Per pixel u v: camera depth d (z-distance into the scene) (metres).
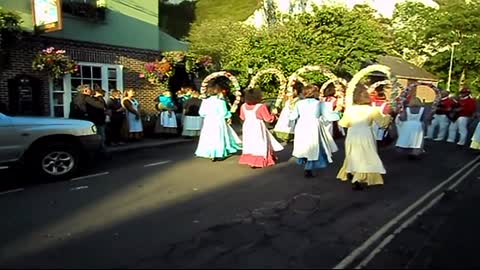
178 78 16.06
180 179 8.36
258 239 5.17
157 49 16.58
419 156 11.94
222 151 10.12
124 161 10.31
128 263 4.48
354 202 6.86
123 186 7.80
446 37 48.56
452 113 15.02
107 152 11.43
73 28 13.79
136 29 15.76
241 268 4.36
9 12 11.29
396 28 52.84
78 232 5.40
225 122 10.32
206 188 7.65
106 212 6.23
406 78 39.41
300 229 5.54
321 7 24.44
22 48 12.41
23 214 6.15
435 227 5.71
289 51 20.72
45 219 5.93
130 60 15.62
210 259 4.58
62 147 8.40
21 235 5.30
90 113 10.74
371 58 22.88
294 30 22.44
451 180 8.77
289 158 10.73
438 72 50.59
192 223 5.74
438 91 12.40
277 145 9.98
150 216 6.04
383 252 4.83
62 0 13.39
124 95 13.41
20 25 12.02
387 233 5.45
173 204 6.63
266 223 5.76
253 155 9.52
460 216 6.22
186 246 4.94
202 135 10.18
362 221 5.91
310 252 4.79
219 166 9.67
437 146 14.26
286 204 6.68
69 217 6.01
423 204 6.85
